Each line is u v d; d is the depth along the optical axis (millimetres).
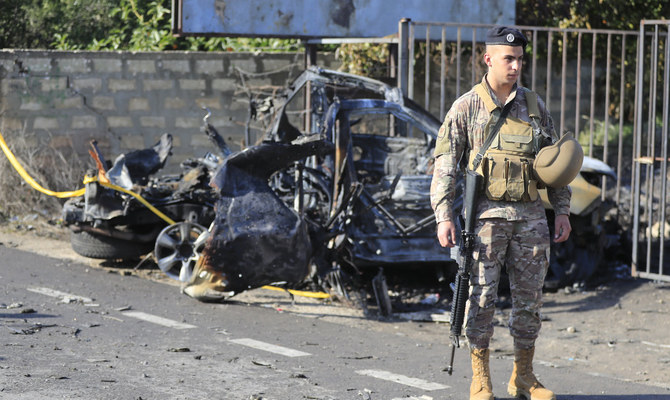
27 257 14109
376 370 7941
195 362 7789
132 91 20625
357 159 14172
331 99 14109
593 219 12664
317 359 8297
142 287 12109
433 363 8453
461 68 23062
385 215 11742
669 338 10328
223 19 17406
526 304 6508
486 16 19391
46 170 19391
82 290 11562
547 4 23734
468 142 6461
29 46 25719
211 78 21109
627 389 7555
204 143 21172
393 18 18609
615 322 11055
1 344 7996
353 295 12031
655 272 13898
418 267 12320
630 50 24172
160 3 25234
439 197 6395
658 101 24266
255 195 10453
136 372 7230
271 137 13656
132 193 12297
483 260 6363
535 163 6277
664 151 12820
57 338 8484
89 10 25859
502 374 8031
